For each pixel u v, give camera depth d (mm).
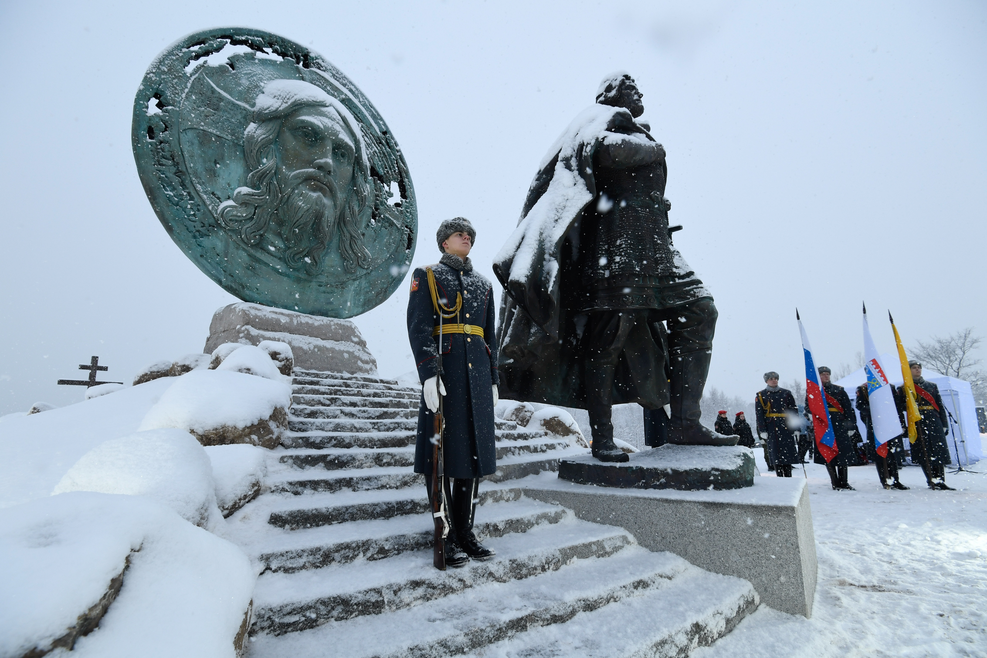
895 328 7539
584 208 3744
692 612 2275
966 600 2773
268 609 1839
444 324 2641
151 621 1293
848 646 2254
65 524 1363
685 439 3705
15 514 1347
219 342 7602
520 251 3584
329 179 8211
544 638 2018
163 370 6203
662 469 3336
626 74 4195
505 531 3016
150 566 1433
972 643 2250
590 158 3783
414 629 1902
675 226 4141
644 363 3875
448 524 2352
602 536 2986
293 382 5676
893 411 7250
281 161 8094
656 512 3098
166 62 7570
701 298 3703
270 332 7316
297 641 1796
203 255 7434
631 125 3965
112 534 1345
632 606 2363
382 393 6109
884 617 2572
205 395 3281
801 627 2430
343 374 6957
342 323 8164
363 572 2227
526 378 4105
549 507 3457
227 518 2439
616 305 3684
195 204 7441
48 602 1088
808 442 10953
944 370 33688
